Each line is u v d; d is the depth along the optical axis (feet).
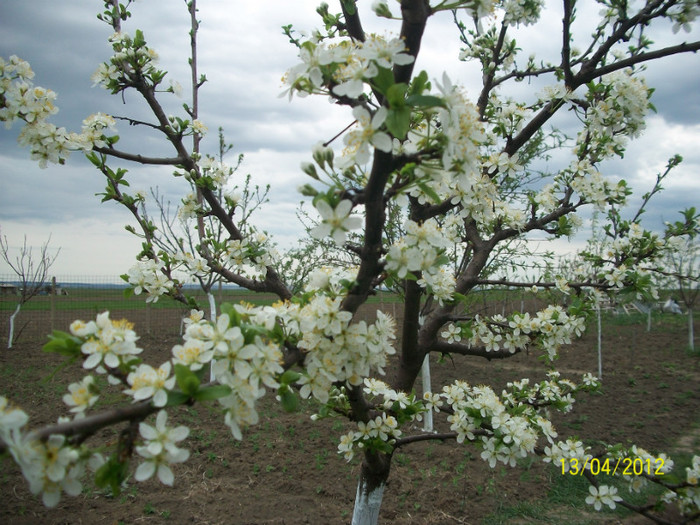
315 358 5.25
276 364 4.47
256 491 14.19
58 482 3.61
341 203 4.42
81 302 41.39
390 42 4.24
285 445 17.33
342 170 5.77
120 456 3.76
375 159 4.46
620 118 9.55
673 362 30.45
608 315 50.67
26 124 8.36
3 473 14.73
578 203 10.50
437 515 13.09
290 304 5.74
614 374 27.50
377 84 4.21
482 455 7.97
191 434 17.83
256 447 17.02
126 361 4.29
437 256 5.57
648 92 9.71
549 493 14.43
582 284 10.39
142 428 3.79
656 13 8.79
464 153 4.53
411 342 9.26
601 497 8.97
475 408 7.89
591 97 9.86
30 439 3.33
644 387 25.11
